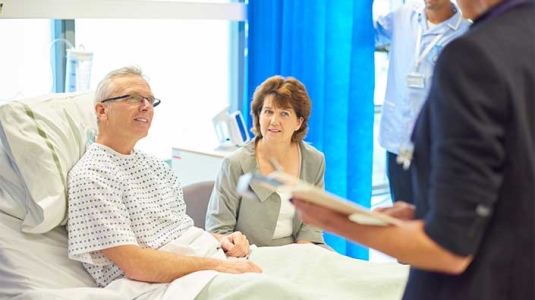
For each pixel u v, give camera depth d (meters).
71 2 2.95
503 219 1.06
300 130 2.59
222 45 3.67
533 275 1.06
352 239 1.13
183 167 3.26
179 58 3.54
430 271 1.13
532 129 1.04
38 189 2.04
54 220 2.06
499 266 1.06
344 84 3.48
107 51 3.31
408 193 3.28
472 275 1.08
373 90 3.53
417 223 1.08
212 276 2.04
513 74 1.03
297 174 2.60
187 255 2.18
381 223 1.10
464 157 1.01
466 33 1.08
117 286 2.00
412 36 3.16
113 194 2.06
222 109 3.32
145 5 3.17
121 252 2.01
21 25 3.03
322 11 3.43
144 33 3.40
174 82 3.54
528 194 1.04
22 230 2.06
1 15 2.74
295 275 2.16
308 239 2.59
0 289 2.00
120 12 3.10
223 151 3.20
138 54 3.40
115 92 2.12
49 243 2.09
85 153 2.18
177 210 2.32
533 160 1.04
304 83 3.51
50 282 2.01
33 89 3.11
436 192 1.03
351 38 3.45
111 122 2.14
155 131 3.53
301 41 3.48
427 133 1.11
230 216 2.55
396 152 3.26
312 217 1.15
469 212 1.00
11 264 1.99
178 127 3.60
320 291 2.01
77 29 3.20
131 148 2.22
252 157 2.55
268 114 2.51
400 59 3.21
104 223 2.02
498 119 1.02
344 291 2.07
